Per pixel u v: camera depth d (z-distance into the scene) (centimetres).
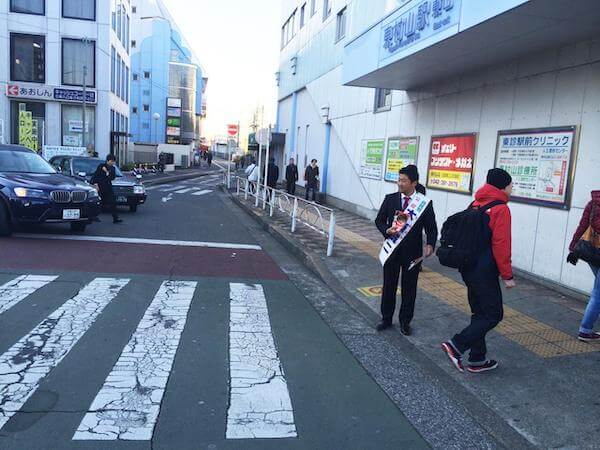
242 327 553
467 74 967
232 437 336
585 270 675
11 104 2706
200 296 658
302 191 2425
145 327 530
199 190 2686
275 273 830
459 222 451
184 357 461
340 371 457
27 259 794
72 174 1472
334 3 1923
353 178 1658
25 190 965
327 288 757
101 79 2791
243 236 1194
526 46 741
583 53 685
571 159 694
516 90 821
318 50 2166
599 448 347
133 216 1430
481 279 443
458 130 996
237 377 427
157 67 6462
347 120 1731
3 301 586
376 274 825
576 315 621
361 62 1091
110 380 406
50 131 2767
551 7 577
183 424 348
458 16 706
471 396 415
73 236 1031
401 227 538
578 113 692
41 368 421
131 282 700
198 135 8244
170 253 921
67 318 542
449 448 342
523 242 787
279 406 383
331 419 370
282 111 3052
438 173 1057
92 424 340
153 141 6525
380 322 593
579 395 421
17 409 355
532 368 471
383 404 399
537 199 756
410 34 855
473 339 448
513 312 628
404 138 1243
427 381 446
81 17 2736
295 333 549
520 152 797
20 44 2673
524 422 378
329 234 932
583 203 679
